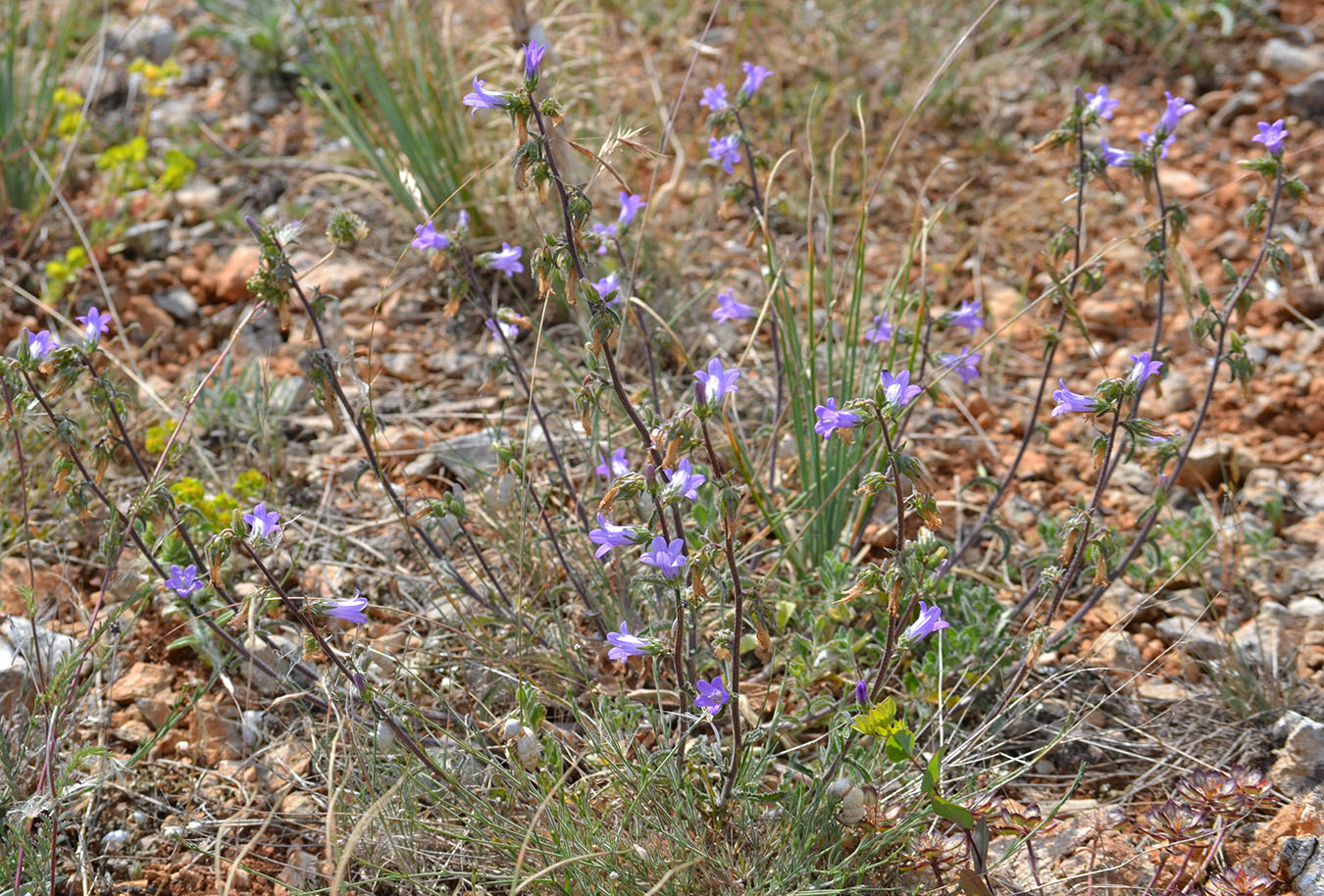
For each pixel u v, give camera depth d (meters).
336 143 5.73
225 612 2.89
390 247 5.05
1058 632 3.17
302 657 2.56
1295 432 4.23
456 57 5.81
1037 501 3.94
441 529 3.40
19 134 5.13
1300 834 2.60
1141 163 3.09
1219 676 3.16
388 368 4.43
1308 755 2.84
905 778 2.70
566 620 3.34
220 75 6.30
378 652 2.83
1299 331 4.67
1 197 5.02
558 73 5.28
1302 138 5.74
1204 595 3.42
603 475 3.16
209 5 6.45
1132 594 3.48
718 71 6.14
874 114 5.99
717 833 2.55
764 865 2.49
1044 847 2.69
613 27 6.45
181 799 2.89
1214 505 3.90
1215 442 4.03
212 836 2.80
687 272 4.84
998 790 2.90
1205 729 3.06
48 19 6.38
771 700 3.07
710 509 2.94
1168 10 6.43
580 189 2.31
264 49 6.15
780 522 3.37
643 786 2.42
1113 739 3.03
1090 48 6.41
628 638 2.36
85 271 4.85
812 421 3.53
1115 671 3.16
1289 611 3.42
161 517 2.71
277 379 4.29
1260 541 3.65
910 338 3.37
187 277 4.90
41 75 5.68
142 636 3.33
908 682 3.05
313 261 4.93
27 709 3.01
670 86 5.97
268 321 4.66
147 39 6.39
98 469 2.65
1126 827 2.76
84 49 6.11
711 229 5.16
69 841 2.76
